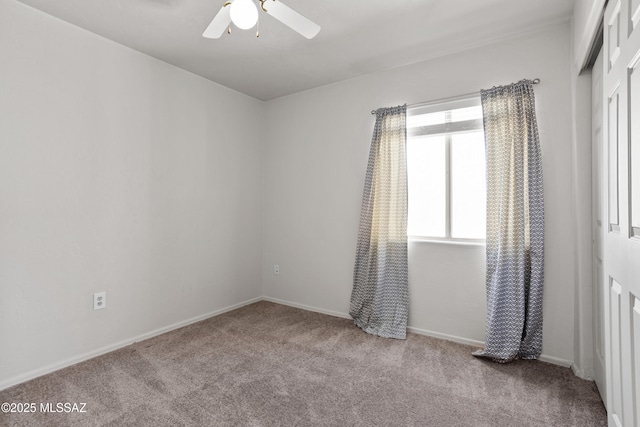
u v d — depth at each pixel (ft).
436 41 8.11
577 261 6.93
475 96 8.29
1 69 6.25
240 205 11.62
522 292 7.34
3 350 6.32
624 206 3.92
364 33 7.75
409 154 9.81
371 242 9.70
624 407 4.00
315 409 5.69
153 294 8.94
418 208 9.69
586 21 5.51
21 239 6.54
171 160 9.36
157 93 9.00
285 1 6.54
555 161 7.38
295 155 11.76
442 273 8.87
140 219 8.61
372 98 10.02
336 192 10.81
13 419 5.33
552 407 5.78
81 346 7.46
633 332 3.71
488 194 7.86
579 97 6.88
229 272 11.22
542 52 7.54
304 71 9.88
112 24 7.29
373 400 5.98
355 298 10.10
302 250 11.59
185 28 7.47
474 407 5.78
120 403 5.81
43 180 6.83
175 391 6.20
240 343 8.49
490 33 7.75
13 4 6.40
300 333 9.21
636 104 3.52
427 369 7.14
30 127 6.63
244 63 9.32
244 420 5.37
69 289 7.26
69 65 7.21
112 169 8.00
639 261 3.47
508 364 7.36
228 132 11.12
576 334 7.02
